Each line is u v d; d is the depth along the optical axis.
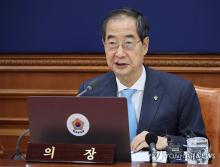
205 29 14.68
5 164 6.16
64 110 6.38
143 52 7.87
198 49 14.73
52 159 6.29
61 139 6.46
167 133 8.04
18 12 15.20
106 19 7.66
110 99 6.22
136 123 8.08
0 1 15.22
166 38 14.77
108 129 6.31
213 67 14.76
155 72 8.49
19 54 15.27
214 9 14.62
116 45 7.65
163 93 8.20
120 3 14.84
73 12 15.06
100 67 15.08
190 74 14.85
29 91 15.34
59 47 15.20
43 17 15.16
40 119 6.48
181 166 6.07
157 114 8.02
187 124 8.16
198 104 8.35
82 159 6.21
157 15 14.75
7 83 15.41
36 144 6.42
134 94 8.21
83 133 6.37
